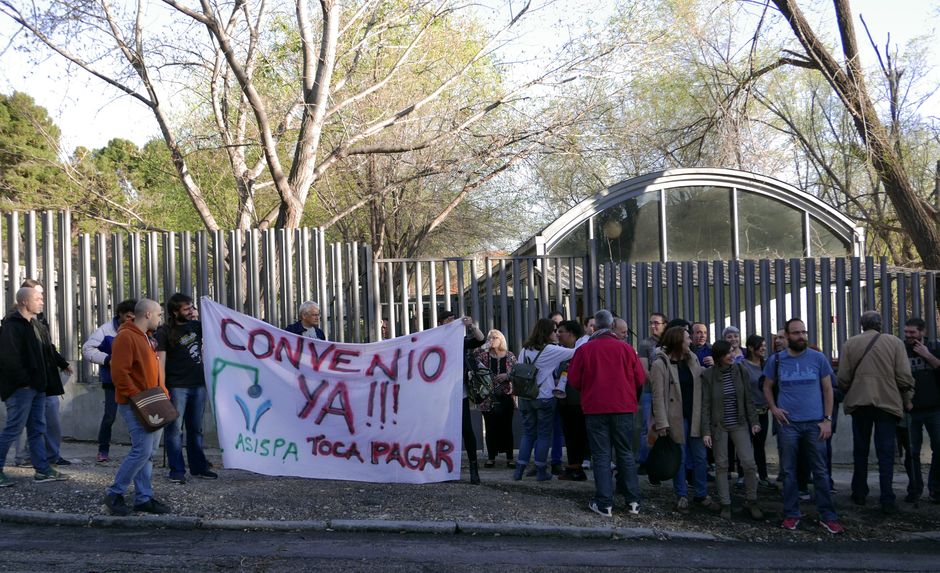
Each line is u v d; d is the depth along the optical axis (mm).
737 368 8773
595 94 16000
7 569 6250
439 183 22156
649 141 19969
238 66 13164
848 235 15305
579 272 12891
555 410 10242
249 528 7594
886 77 20219
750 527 8438
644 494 9484
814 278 11953
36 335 8594
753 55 19781
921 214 16594
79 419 11719
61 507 7832
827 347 11953
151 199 21547
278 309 11641
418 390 9141
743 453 8734
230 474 9617
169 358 8852
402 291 11883
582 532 7852
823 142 25391
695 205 14938
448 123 17609
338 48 17109
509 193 25281
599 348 8578
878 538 8219
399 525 7730
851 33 16656
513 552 7215
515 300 11875
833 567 7152
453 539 7570
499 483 9680
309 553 6926
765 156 21438
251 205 15406
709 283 12430
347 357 9234
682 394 8898
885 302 12062
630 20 15664
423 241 24938
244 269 11711
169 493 8281
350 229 24828
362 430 9133
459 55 18453
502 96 15633
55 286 12055
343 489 8844
